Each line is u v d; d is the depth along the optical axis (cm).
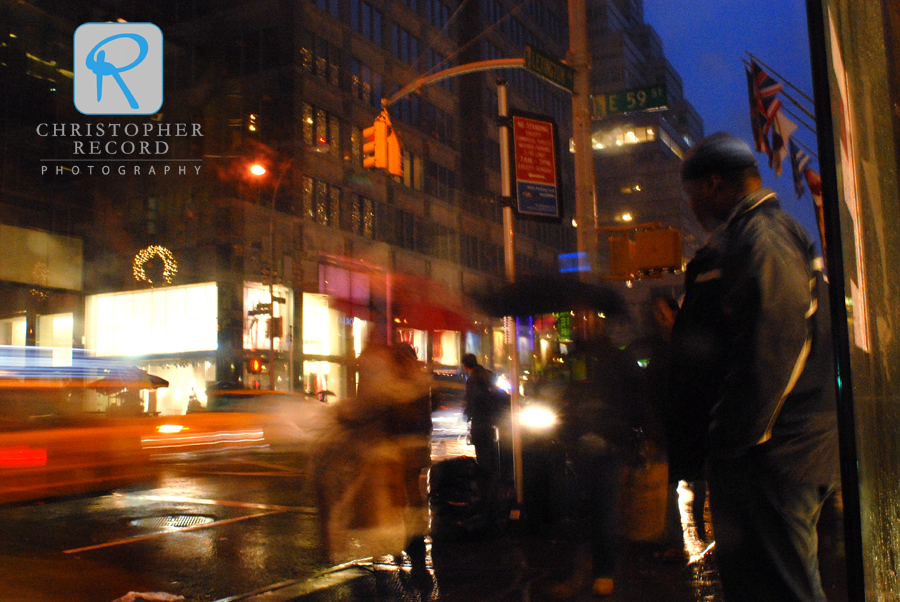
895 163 141
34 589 485
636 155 8550
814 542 205
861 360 120
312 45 4184
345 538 612
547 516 699
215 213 3866
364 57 4541
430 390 661
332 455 618
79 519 784
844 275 117
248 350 3756
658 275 1101
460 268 5103
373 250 4406
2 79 3922
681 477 234
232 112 4041
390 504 621
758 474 203
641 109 1026
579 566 561
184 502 902
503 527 712
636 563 566
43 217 4012
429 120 5075
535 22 6481
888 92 141
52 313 3988
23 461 853
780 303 195
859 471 117
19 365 917
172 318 3912
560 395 500
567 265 894
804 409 205
